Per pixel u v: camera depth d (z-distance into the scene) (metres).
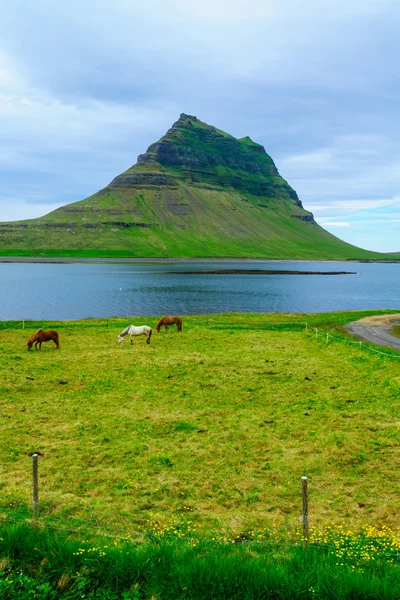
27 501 13.41
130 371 30.67
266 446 18.09
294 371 30.80
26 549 10.48
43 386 26.86
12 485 14.60
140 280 164.75
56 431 19.62
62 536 11.23
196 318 65.88
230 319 64.75
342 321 60.91
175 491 14.38
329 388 26.59
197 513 13.09
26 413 21.92
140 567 9.84
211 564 9.76
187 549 10.54
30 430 19.70
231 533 11.86
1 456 16.84
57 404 23.44
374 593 8.80
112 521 12.51
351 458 16.66
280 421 20.97
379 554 10.57
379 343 44.69
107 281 157.50
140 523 12.47
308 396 25.08
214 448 17.83
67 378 28.72
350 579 9.09
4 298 101.75
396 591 8.82
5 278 166.62
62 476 15.34
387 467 15.91
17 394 25.14
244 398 24.95
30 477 15.28
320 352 38.53
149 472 15.79
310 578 9.34
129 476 15.47
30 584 9.54
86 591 9.55
